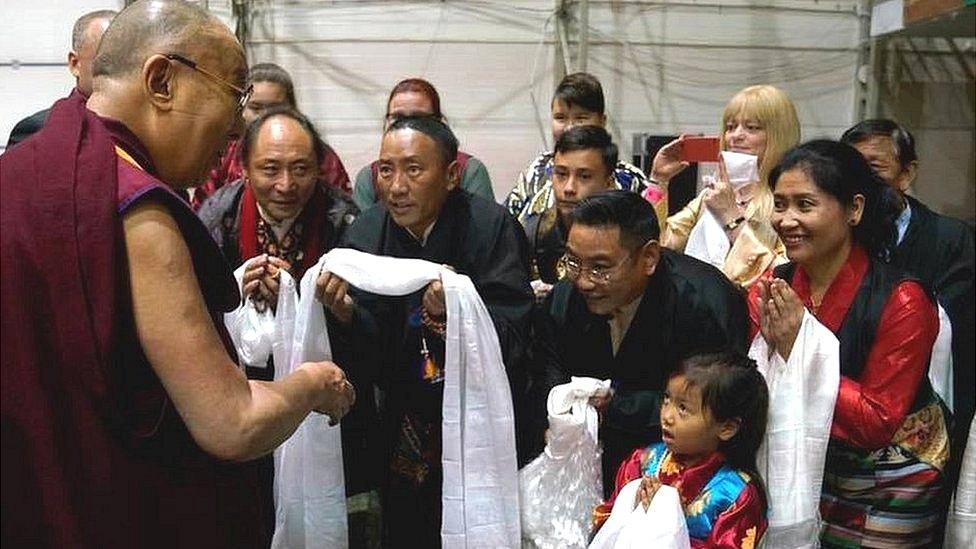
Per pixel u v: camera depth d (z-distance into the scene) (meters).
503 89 3.78
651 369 1.46
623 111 3.80
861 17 3.81
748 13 3.80
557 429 1.40
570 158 2.05
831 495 1.41
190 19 0.95
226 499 1.06
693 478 1.28
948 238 2.05
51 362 0.86
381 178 1.59
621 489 1.33
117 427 0.89
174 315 0.87
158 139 0.95
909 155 2.08
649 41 3.77
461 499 1.38
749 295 1.56
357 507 1.63
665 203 2.30
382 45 3.72
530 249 1.88
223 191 1.88
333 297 1.43
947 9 3.04
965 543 1.39
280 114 1.72
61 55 3.64
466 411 1.39
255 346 1.50
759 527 1.25
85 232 0.84
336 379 1.10
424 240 1.62
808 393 1.29
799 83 3.86
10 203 0.86
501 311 1.53
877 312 1.33
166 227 0.88
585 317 1.50
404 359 1.58
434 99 2.69
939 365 1.66
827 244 1.34
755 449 1.29
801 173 1.33
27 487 0.86
